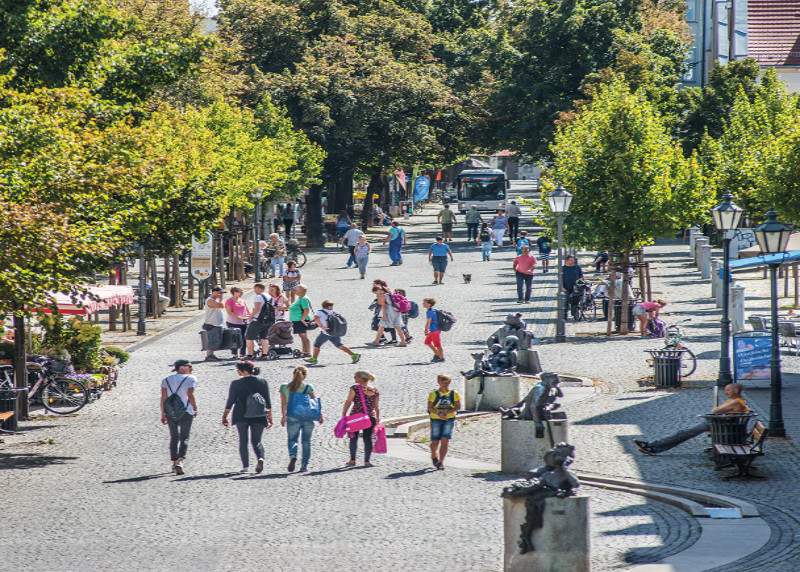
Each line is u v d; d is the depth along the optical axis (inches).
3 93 1705.2
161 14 4077.3
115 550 1023.6
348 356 2440.9
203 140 3550.7
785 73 5196.9
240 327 2471.7
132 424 1785.2
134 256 2110.0
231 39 5669.3
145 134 1879.9
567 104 5816.9
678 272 3878.0
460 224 7239.2
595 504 1219.2
